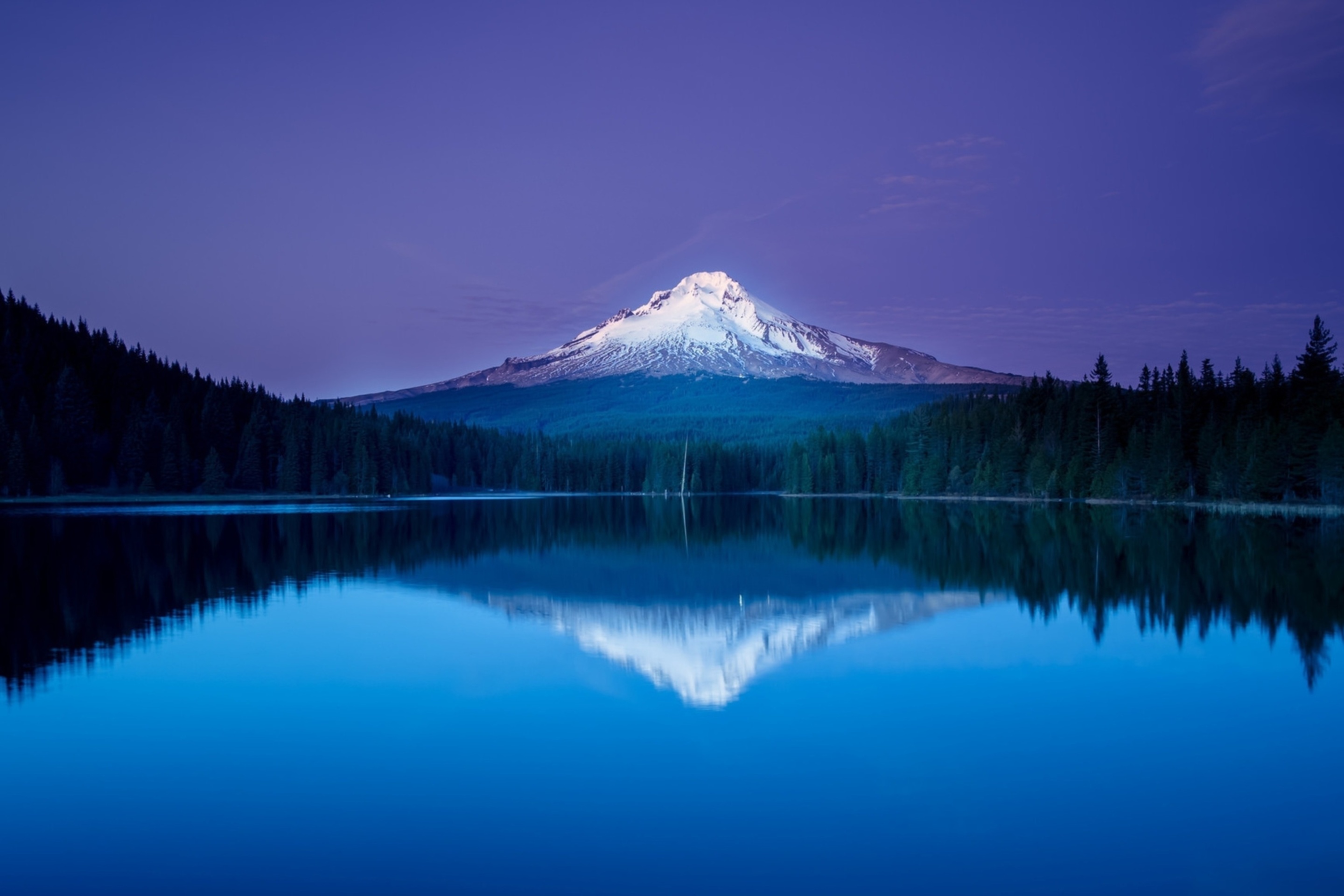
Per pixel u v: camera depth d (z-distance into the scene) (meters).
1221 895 13.76
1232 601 38.94
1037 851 15.18
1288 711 22.81
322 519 95.12
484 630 33.19
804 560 56.66
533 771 18.64
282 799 17.22
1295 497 100.88
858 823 16.25
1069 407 133.00
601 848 15.25
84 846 15.34
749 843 15.42
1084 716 22.38
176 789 17.75
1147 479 111.56
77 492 138.88
